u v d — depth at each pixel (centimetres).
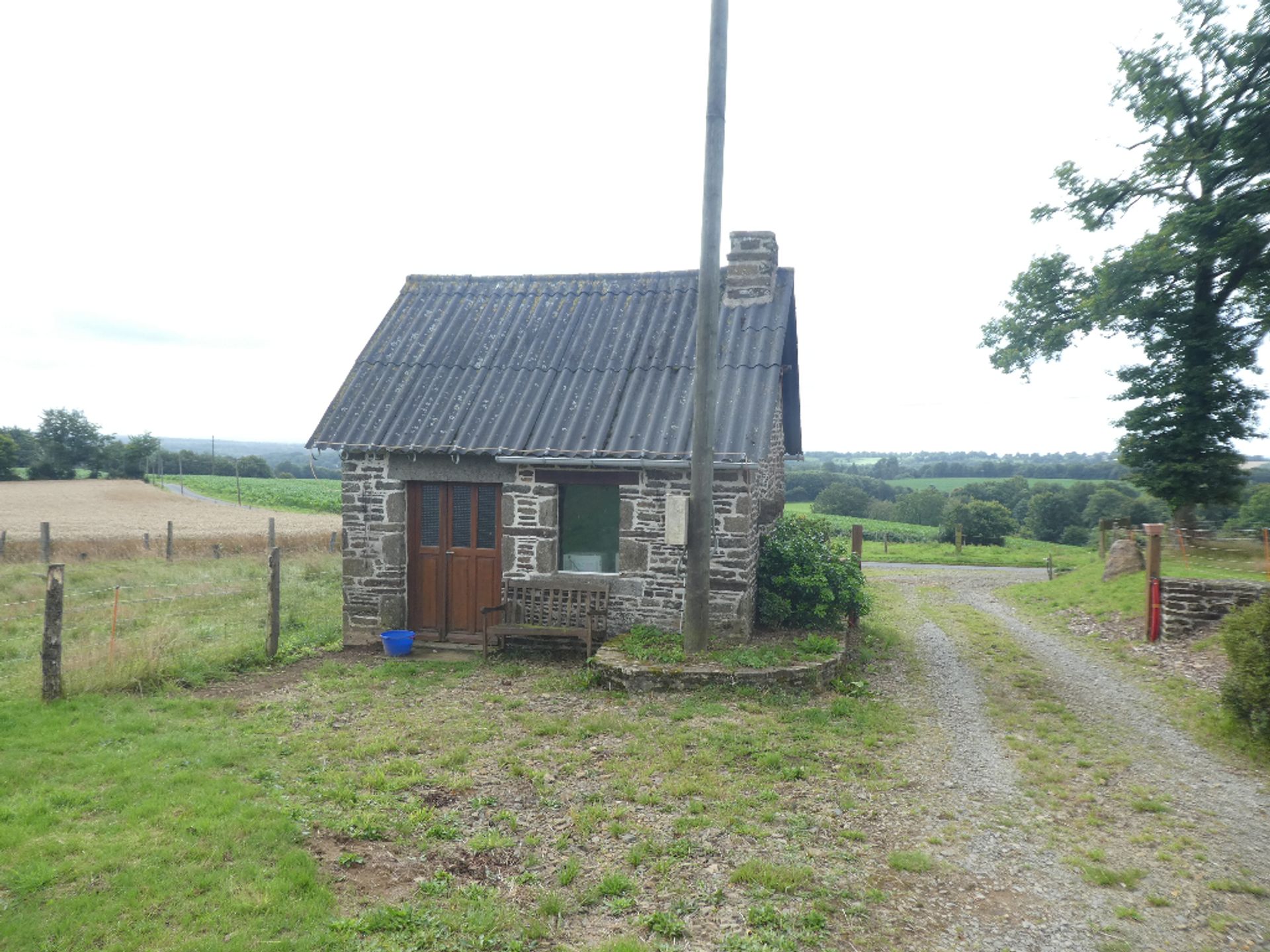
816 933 410
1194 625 1088
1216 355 2003
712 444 888
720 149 862
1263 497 4006
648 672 830
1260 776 643
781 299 1067
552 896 441
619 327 1112
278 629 1000
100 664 820
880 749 693
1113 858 501
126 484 6059
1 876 442
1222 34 1877
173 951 379
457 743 687
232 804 545
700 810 554
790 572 1043
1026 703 862
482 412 1034
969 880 472
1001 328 2362
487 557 1052
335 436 1039
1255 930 420
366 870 470
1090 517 5312
